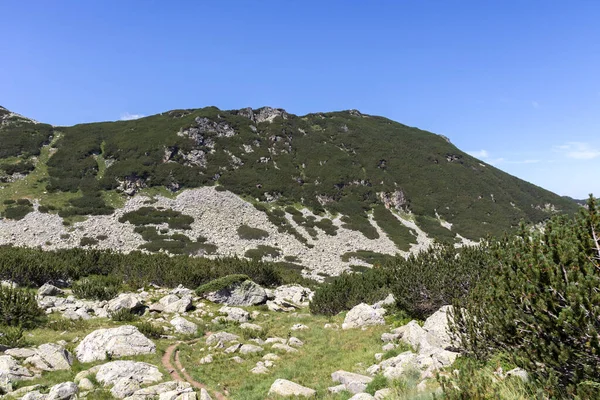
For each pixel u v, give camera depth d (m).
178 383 10.98
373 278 24.59
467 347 9.92
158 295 26.88
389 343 14.12
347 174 91.75
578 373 6.42
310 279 44.69
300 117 123.00
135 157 83.06
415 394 8.14
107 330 14.47
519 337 7.70
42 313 17.94
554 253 7.52
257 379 12.22
